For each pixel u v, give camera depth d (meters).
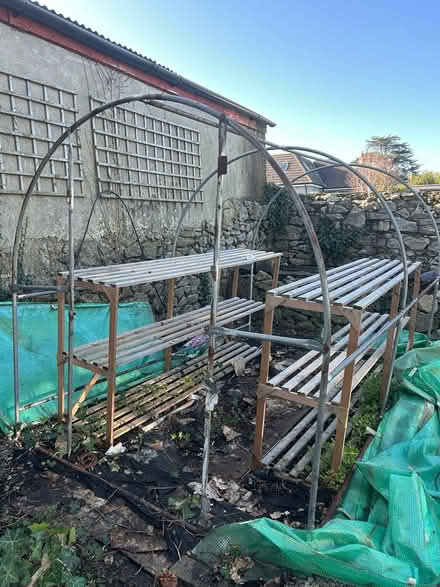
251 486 2.60
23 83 3.41
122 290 4.37
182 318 3.88
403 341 4.82
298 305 2.42
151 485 2.55
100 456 2.79
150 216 4.78
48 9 3.38
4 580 1.72
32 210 3.53
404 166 28.62
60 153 3.71
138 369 3.85
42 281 3.64
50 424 3.05
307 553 1.79
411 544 1.89
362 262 4.12
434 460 2.55
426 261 5.53
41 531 2.00
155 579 1.89
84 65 3.89
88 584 1.83
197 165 5.40
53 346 3.40
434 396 3.39
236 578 1.87
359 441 3.05
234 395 3.81
